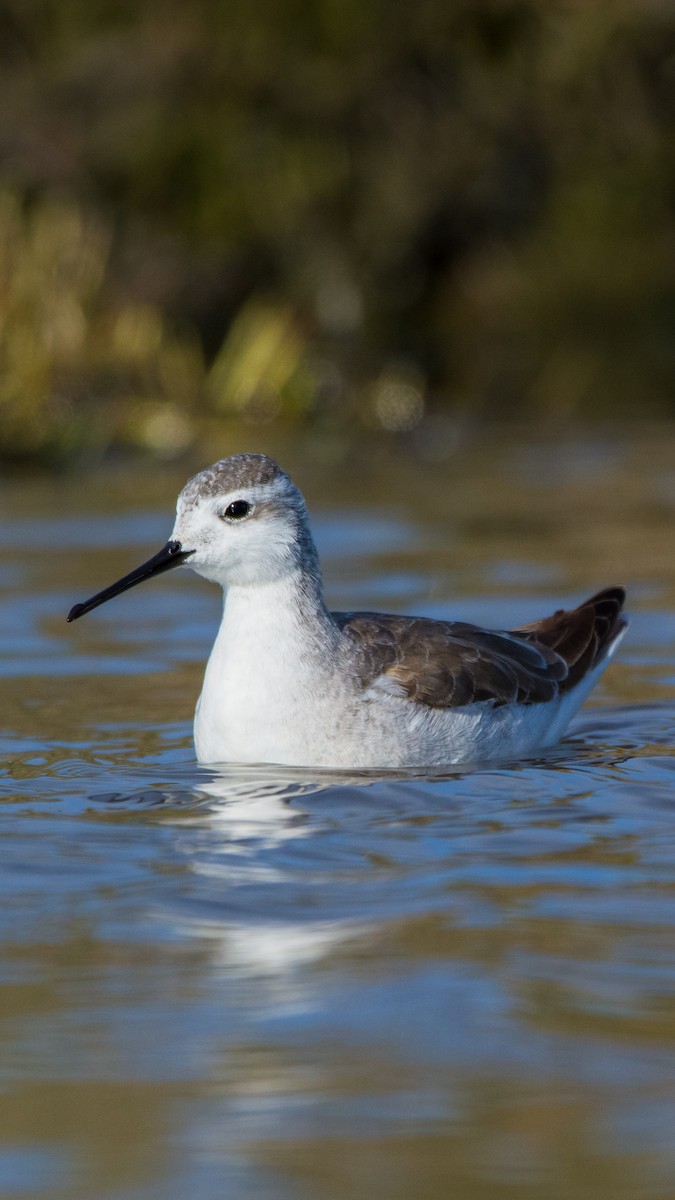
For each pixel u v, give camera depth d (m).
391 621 11.45
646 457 26.02
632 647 14.27
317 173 38.06
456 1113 5.75
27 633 14.91
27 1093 5.95
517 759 10.91
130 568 17.55
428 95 40.06
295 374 31.81
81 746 11.15
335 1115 5.75
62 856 8.56
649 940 7.25
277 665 10.62
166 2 39.62
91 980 6.92
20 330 29.31
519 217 40.28
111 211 36.16
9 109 37.06
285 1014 6.55
